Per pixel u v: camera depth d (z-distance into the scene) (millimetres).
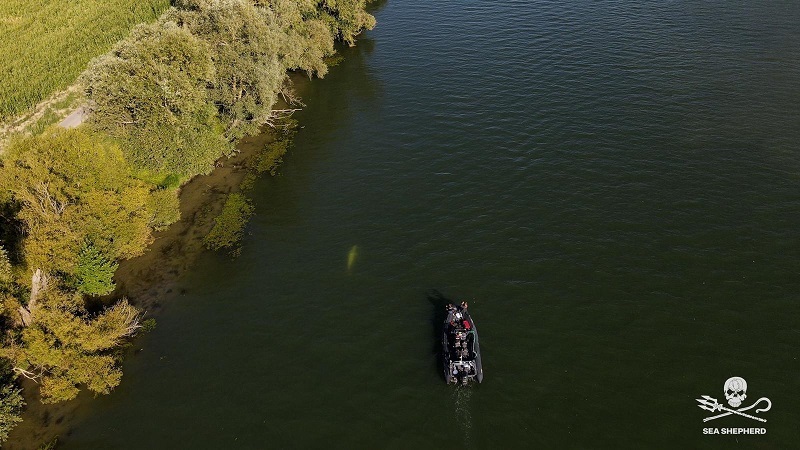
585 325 38188
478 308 39906
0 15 86125
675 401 33094
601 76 68562
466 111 64625
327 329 39094
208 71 50938
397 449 31438
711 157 53281
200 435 32594
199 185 55469
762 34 75625
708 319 37938
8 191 36938
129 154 48406
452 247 45656
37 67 68000
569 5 90688
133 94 46156
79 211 39562
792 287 39812
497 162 55500
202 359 37344
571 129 59219
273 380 35719
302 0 75812
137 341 38781
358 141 61531
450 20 90125
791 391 33250
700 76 66750
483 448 31219
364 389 34844
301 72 79625
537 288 41219
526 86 68188
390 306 40594
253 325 39719
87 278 39219
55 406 34531
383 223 48906
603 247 44344
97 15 86375
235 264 45312
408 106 67250
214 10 56000
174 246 47406
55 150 39469
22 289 37062
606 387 34094
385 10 97188
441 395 34156
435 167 55812
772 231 44562
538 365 35656
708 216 46531
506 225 47438
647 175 51719
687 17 82438
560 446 31109
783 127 56719
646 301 39562
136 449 31938
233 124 60125
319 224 49375
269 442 32125
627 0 90625
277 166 58344
